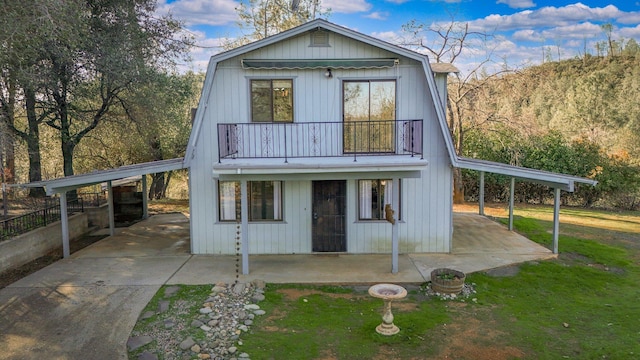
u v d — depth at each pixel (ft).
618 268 36.32
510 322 25.38
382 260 36.37
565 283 31.99
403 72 36.42
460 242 42.16
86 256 37.19
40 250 38.24
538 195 75.31
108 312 25.52
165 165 36.35
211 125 36.81
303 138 36.50
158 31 57.52
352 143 36.76
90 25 49.11
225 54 35.12
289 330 23.80
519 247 40.40
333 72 36.27
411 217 38.19
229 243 38.14
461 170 73.51
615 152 85.66
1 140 37.47
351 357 21.17
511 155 72.84
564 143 74.64
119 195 55.88
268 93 36.47
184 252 38.75
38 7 33.42
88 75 51.83
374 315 25.99
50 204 51.60
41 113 57.47
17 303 26.73
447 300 28.48
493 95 71.77
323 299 28.37
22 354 20.83
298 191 37.91
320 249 38.40
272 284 30.68
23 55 39.60
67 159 56.29
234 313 25.59
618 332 24.29
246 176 32.45
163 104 59.31
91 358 20.56
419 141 36.65
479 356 21.49
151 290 28.99
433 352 21.81
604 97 131.85
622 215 64.90
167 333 23.02
